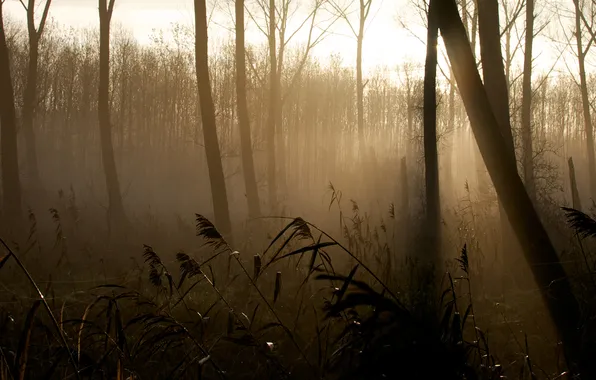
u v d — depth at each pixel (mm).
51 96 41438
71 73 40562
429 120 11430
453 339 3902
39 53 38188
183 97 40375
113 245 13375
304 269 8938
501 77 10633
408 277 7387
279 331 6242
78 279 9609
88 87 38344
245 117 15938
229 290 8242
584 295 5785
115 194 15961
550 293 5551
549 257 5676
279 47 26438
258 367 5211
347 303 3580
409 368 3422
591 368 4859
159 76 41875
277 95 26750
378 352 3471
